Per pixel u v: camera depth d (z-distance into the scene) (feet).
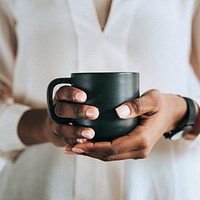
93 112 1.50
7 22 2.40
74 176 2.19
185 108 2.00
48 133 1.90
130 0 2.10
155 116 1.65
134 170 2.17
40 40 2.23
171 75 2.23
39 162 2.25
